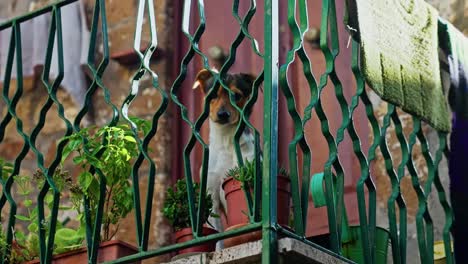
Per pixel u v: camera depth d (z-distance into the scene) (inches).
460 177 261.9
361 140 321.1
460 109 266.5
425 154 257.0
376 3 247.9
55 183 261.4
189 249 248.1
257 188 213.5
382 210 307.6
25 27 376.5
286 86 221.5
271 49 220.4
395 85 247.9
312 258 210.1
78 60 365.7
